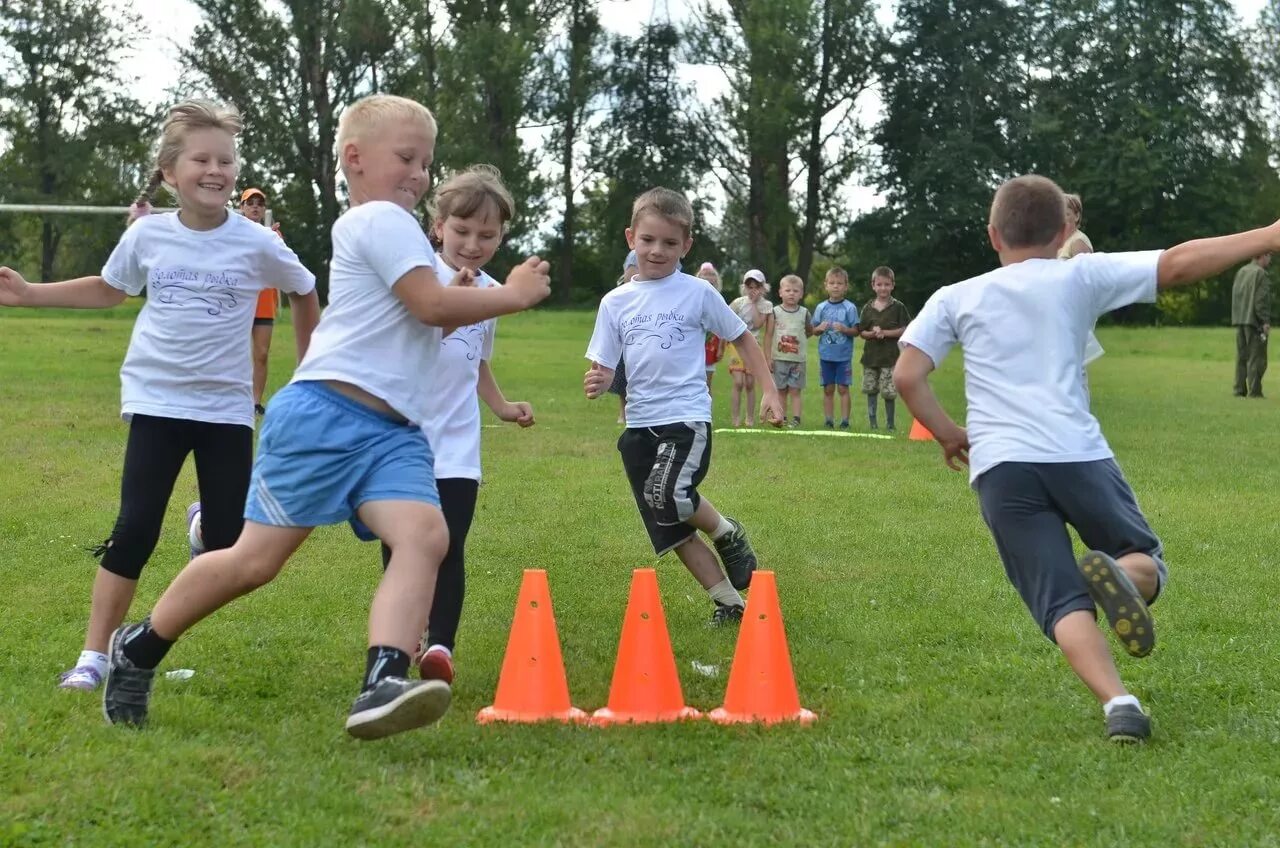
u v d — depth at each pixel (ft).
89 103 188.03
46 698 13.39
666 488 17.62
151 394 14.42
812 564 21.52
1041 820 10.68
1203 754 12.31
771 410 18.37
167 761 11.41
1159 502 27.84
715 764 12.11
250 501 11.68
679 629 17.69
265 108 167.63
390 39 165.68
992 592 19.42
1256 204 186.60
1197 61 181.57
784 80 169.99
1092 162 177.47
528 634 13.98
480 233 15.33
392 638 10.97
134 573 14.53
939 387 62.69
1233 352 96.78
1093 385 65.67
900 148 183.42
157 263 14.49
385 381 11.51
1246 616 17.84
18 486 28.22
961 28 178.91
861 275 182.70
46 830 10.00
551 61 175.32
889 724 13.37
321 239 171.22
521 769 11.91
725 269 190.60
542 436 39.52
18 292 14.49
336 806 10.71
